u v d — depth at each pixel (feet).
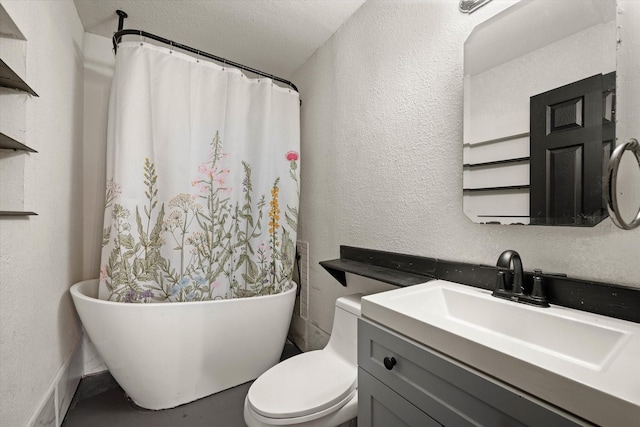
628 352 1.78
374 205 4.98
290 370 3.96
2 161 3.25
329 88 6.20
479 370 1.87
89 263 6.14
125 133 4.70
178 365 4.77
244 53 6.79
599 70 2.56
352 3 5.25
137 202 4.79
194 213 5.35
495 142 3.29
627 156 2.40
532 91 3.02
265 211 6.18
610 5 2.51
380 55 4.88
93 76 6.16
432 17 4.03
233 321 5.19
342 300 4.48
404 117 4.43
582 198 2.64
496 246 3.29
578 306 2.57
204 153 5.50
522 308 2.66
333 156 6.04
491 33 3.36
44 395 3.86
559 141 2.81
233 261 5.90
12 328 3.11
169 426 4.49
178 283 5.10
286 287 6.31
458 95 3.70
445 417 2.04
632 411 1.26
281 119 6.49
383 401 2.59
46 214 4.02
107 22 5.74
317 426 3.26
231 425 4.53
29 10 3.42
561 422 1.47
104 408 4.90
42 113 3.86
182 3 5.20
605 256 2.52
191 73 5.41
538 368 1.59
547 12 2.93
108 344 4.40
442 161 3.88
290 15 5.53
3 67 2.77
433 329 2.17
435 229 3.97
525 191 3.04
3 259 2.97
